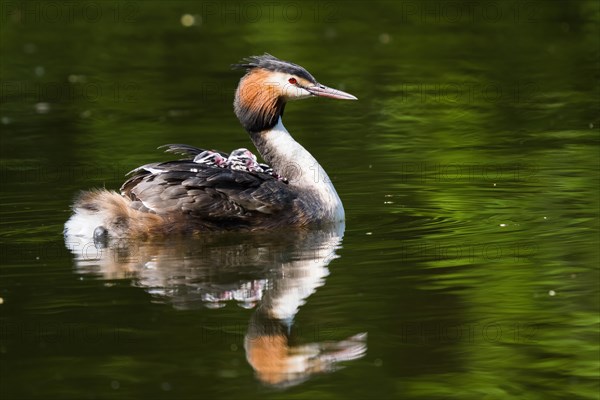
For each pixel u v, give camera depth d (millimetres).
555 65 26406
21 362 9836
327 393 9320
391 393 9328
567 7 33469
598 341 10297
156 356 9961
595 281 11812
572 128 20453
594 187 16094
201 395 9203
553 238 13484
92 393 9211
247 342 10297
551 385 9492
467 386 9484
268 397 9172
